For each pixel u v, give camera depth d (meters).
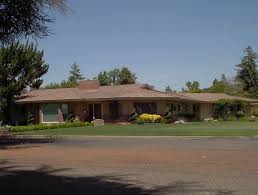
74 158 19.23
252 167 15.55
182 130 36.72
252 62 88.25
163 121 50.41
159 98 50.41
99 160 18.33
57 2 17.41
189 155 19.33
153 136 31.50
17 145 26.75
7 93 50.22
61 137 34.00
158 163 16.95
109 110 51.59
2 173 15.13
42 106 53.75
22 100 53.38
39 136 35.22
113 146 24.84
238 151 20.69
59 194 11.33
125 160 18.09
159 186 12.24
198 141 27.50
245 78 88.62
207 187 11.98
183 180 13.11
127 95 50.06
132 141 28.61
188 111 60.84
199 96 65.44
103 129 40.19
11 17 16.56
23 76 51.16
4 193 11.51
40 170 15.78
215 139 28.83
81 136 33.91
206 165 16.17
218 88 85.19
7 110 54.69
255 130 35.75
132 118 50.22
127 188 12.03
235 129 37.59
